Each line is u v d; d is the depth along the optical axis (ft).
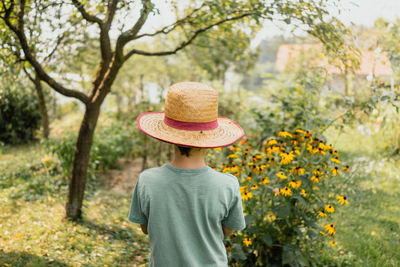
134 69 38.22
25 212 13.30
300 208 9.52
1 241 10.77
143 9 9.52
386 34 17.51
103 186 17.75
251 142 17.43
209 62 33.09
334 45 10.70
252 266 9.84
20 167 18.40
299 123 16.16
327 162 9.93
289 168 9.33
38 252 10.24
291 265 9.23
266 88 24.22
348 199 14.88
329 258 10.80
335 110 15.79
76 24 12.48
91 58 17.63
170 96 4.54
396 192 16.57
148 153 20.89
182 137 4.39
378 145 23.22
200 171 4.43
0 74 11.68
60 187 16.43
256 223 9.58
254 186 8.77
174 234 4.29
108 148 19.71
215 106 4.63
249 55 16.46
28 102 25.59
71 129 25.50
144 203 4.44
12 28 9.57
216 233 4.48
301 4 9.90
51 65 13.97
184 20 12.51
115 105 39.29
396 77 16.21
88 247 10.95
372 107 10.93
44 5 10.12
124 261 10.50
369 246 11.69
